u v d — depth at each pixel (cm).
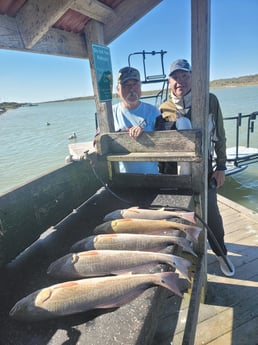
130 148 194
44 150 1493
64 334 93
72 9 173
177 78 212
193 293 176
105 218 168
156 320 101
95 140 199
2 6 148
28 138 1975
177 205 175
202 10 155
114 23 206
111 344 86
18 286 119
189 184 195
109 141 198
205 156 185
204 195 195
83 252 128
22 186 141
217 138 219
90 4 173
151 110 241
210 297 219
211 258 268
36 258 139
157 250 136
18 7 155
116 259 124
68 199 182
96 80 199
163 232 152
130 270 122
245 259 259
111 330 91
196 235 149
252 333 186
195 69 168
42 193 157
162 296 108
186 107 217
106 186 201
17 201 138
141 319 94
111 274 122
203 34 159
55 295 103
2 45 154
